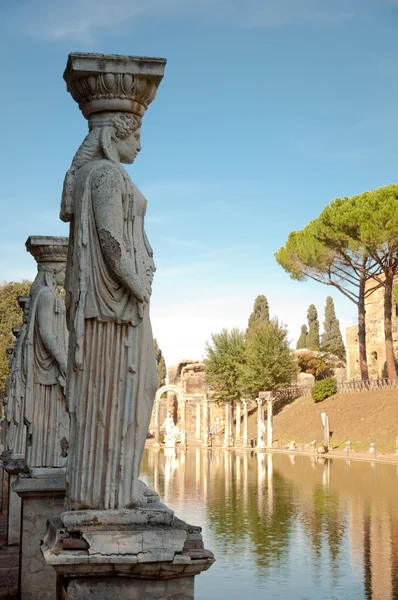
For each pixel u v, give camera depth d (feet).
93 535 13.21
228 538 52.19
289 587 37.45
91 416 14.17
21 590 21.48
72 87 15.44
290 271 174.60
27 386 23.20
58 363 23.13
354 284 170.71
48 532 14.69
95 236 14.33
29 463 22.81
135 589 13.43
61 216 15.24
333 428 177.58
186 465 135.03
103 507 14.02
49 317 23.25
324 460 139.64
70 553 13.06
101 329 14.32
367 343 214.07
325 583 38.29
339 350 269.23
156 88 15.53
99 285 14.26
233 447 208.44
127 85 15.05
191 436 278.26
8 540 29.99
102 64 14.92
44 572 21.58
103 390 14.21
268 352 203.00
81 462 14.11
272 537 52.49
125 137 15.31
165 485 93.25
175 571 13.39
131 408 14.21
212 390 225.35
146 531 13.38
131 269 14.15
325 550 47.62
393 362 172.14
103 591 13.33
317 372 247.50
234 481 98.07
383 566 42.70
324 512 65.36
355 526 57.21
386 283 165.07
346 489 84.48
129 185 14.57
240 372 212.02
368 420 168.55
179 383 278.05
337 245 159.74
